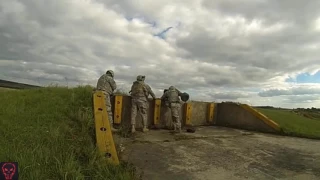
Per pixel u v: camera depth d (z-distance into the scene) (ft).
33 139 17.42
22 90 29.84
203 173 17.01
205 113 38.93
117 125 28.02
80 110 23.11
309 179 16.76
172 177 16.07
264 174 17.38
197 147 22.71
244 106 36.47
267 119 33.78
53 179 13.29
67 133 19.26
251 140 27.17
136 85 28.04
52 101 25.02
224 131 32.58
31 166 13.70
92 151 16.80
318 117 50.49
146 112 28.71
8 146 15.93
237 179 16.33
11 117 20.59
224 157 20.47
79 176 13.57
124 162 17.16
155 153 20.20
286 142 27.25
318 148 25.04
